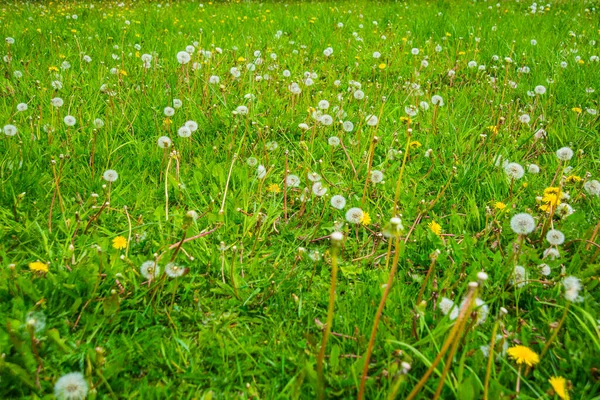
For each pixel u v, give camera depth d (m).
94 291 1.94
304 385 1.65
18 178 2.67
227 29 6.75
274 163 3.08
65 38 6.08
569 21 7.16
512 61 5.23
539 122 3.77
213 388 1.68
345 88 4.55
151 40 5.89
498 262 2.17
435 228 2.35
